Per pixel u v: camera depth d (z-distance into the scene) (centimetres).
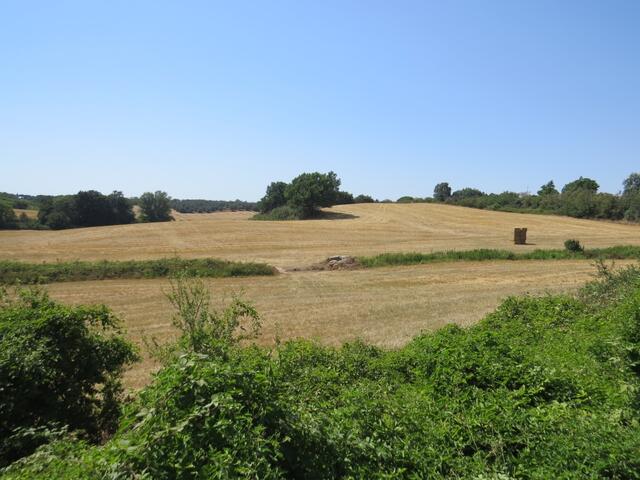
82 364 729
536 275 2795
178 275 1012
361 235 5434
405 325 1634
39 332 692
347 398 588
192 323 783
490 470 460
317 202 8250
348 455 455
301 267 3309
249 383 465
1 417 598
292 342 950
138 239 4912
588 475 427
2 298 796
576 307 1276
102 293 2314
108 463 372
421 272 3012
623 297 1227
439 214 7738
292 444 445
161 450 382
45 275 2638
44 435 536
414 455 476
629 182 9875
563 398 607
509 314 1266
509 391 610
